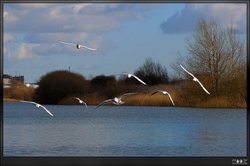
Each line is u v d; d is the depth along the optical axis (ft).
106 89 298.97
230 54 243.19
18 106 406.62
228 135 174.19
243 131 183.52
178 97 255.91
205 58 243.40
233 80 244.42
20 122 243.19
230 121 214.28
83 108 324.39
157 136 175.01
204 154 141.18
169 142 160.35
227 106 244.83
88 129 202.39
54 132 193.77
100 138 172.96
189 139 166.20
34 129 206.49
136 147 152.87
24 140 170.50
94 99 304.50
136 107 338.13
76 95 311.88
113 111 299.99
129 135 179.32
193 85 246.06
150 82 266.16
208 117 230.89
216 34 241.96
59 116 274.16
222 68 243.60
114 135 180.04
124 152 145.59
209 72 245.24
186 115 246.06
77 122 236.84
